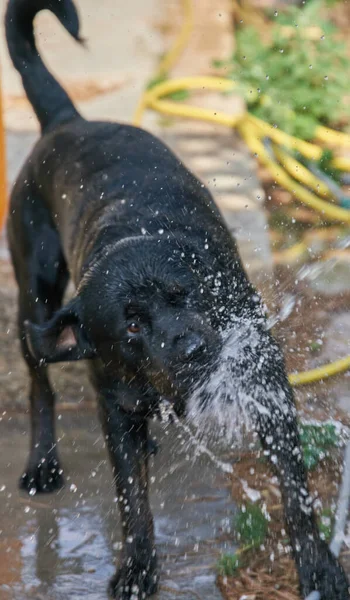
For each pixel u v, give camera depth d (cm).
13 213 580
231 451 561
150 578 449
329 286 717
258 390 440
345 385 616
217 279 449
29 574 467
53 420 561
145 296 426
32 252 566
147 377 434
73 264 509
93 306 439
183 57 1133
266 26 1181
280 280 721
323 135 912
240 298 458
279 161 859
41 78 603
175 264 438
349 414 583
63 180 542
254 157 930
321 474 528
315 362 627
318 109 950
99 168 524
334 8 1173
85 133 557
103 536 497
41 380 554
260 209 835
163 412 458
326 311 684
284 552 468
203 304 432
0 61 1166
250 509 500
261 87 964
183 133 980
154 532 484
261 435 447
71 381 644
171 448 566
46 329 446
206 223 484
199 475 540
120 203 494
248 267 733
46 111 600
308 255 761
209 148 949
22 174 585
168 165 522
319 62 986
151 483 534
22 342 568
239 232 791
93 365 458
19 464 572
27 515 520
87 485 544
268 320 475
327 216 823
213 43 1170
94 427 603
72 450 578
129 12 1324
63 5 582
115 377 449
